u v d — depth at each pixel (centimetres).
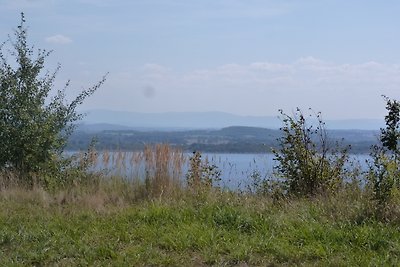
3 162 1268
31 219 877
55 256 687
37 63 1319
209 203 902
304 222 772
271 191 1022
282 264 645
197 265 652
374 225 750
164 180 1063
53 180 1197
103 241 740
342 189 961
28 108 1286
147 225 812
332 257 650
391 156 873
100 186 1130
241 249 676
